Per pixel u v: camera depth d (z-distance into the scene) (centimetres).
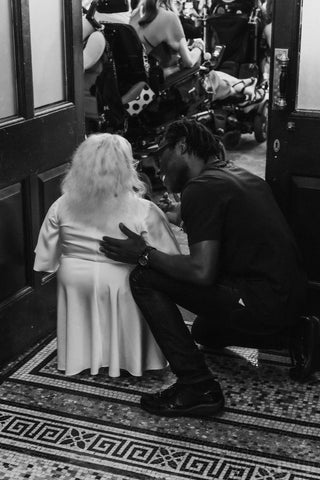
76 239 322
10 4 328
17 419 308
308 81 337
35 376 339
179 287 307
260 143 738
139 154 563
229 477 274
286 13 330
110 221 316
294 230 354
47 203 364
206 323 350
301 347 328
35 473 276
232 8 729
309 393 328
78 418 309
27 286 361
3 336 345
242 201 301
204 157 312
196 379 308
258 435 299
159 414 309
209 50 744
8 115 337
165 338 308
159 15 558
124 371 342
